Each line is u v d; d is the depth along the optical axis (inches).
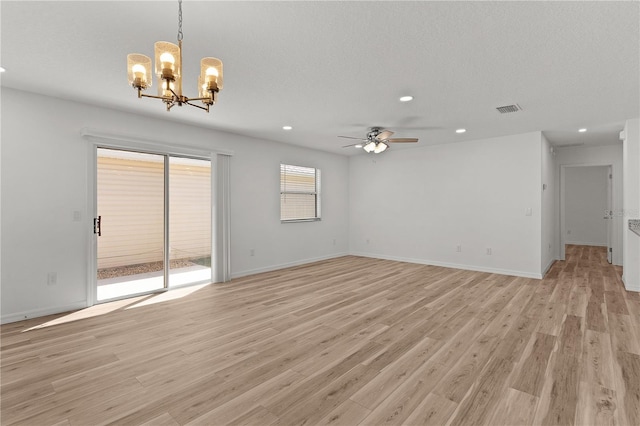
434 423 69.7
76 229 149.8
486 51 100.1
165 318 136.9
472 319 133.1
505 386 83.7
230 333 120.3
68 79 123.3
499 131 207.2
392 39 93.1
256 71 115.4
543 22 83.9
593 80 122.6
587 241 374.3
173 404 76.9
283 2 75.5
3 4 75.7
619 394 79.4
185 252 201.2
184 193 200.4
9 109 132.8
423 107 156.8
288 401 77.9
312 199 278.2
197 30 88.1
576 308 146.3
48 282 142.4
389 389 82.7
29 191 137.7
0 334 120.1
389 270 235.6
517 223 216.5
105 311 146.5
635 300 158.1
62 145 145.5
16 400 78.7
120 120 162.2
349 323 129.5
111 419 71.5
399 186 275.9
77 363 97.4
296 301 160.1
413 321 131.3
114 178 167.3
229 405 76.4
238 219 216.8
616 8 77.5
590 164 259.9
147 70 72.3
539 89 132.6
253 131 207.5
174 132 183.3
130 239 173.0
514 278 208.4
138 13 80.0
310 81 124.5
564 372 90.2
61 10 78.5
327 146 261.0
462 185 240.4
